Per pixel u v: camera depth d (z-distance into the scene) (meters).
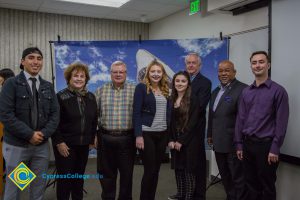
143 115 2.62
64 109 2.52
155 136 2.62
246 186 2.69
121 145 2.65
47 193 3.53
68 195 2.57
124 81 2.76
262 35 3.54
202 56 4.13
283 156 2.85
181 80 2.79
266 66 2.52
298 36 2.70
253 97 2.55
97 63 4.16
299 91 2.69
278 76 2.91
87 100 2.61
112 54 4.18
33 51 2.28
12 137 2.24
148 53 4.20
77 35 5.96
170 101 2.73
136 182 3.98
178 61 4.20
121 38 6.35
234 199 2.87
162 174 4.35
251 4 3.62
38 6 5.23
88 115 2.58
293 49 2.75
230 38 4.09
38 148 2.32
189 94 2.81
